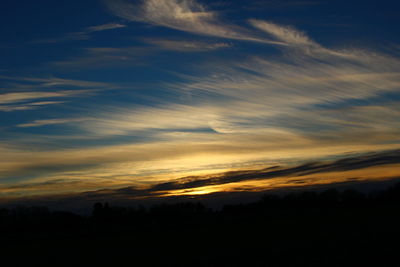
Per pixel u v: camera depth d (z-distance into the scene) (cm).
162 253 3756
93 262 3509
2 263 3841
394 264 2358
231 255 3250
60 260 3781
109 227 7606
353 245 3114
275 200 9269
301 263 2616
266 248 3462
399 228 3916
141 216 8738
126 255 3797
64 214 8094
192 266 2891
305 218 6538
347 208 7812
